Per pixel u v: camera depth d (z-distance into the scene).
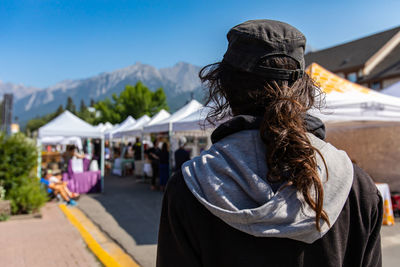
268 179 0.65
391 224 5.46
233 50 0.74
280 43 0.71
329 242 0.65
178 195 0.72
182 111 10.05
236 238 0.65
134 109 41.41
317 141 0.72
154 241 4.84
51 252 4.26
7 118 16.34
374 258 0.71
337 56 34.62
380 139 8.55
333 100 4.81
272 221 0.63
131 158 15.44
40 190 6.96
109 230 5.47
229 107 0.83
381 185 5.53
